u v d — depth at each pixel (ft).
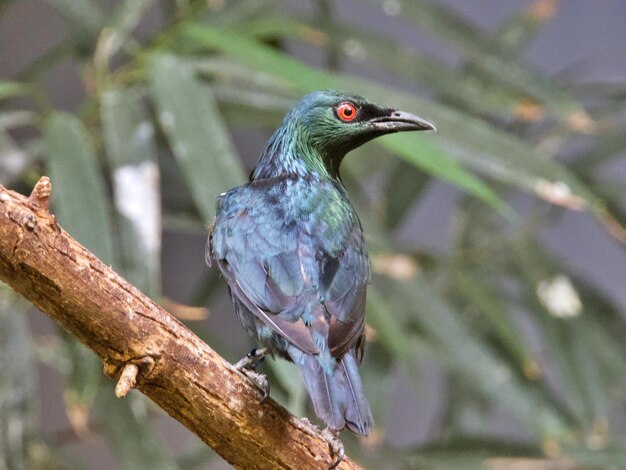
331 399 19.63
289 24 34.76
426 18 35.58
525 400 35.37
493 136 30.99
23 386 29.63
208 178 27.43
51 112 30.50
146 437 31.76
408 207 39.09
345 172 37.65
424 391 33.30
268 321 21.21
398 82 58.18
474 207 40.42
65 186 27.25
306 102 27.07
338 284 21.88
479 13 63.57
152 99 33.63
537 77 34.88
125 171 28.50
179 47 33.83
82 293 18.48
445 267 38.99
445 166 26.63
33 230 17.95
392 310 34.19
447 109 31.01
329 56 37.17
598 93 45.83
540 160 30.81
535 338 51.21
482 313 38.17
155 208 28.02
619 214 39.40
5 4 40.42
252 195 24.17
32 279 18.26
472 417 41.65
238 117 34.73
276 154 27.22
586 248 63.10
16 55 53.11
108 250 26.89
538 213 40.91
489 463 36.09
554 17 64.49
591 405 36.63
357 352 23.34
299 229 22.93
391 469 40.75
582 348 37.55
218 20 35.35
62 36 53.62
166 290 58.03
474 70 37.19
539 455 36.06
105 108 29.53
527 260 39.55
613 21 65.16
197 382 19.57
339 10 59.93
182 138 27.94
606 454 35.58
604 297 38.99
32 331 50.34
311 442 20.52
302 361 20.39
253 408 20.04
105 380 31.86
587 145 47.70
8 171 31.94
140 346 18.94
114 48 33.04
